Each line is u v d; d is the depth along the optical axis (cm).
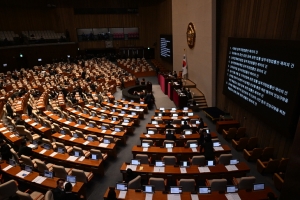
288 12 894
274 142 1016
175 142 1126
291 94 850
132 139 1327
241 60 1233
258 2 1095
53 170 870
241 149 1148
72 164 948
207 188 700
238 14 1296
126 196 689
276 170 934
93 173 969
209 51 1664
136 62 3662
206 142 948
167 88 2200
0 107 1723
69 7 3747
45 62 3438
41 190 802
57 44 3544
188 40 2127
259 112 1078
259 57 1056
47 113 1563
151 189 706
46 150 1018
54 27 3784
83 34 3919
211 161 868
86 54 4003
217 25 1592
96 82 2567
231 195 686
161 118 1451
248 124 1251
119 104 1862
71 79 2725
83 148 1109
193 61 2077
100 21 3894
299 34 841
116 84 2666
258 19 1099
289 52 855
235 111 1404
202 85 1875
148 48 4091
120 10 3906
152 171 838
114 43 4034
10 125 1507
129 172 777
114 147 1092
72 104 1828
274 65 948
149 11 3950
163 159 898
